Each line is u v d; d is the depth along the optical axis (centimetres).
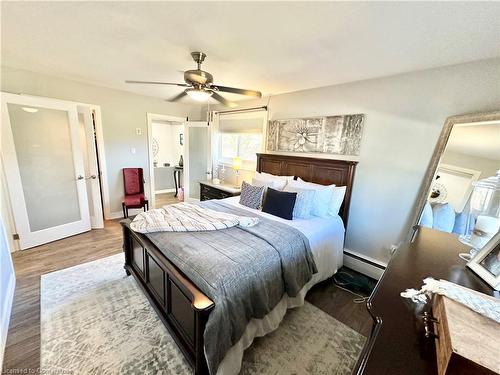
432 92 213
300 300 194
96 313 189
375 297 93
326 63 217
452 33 150
